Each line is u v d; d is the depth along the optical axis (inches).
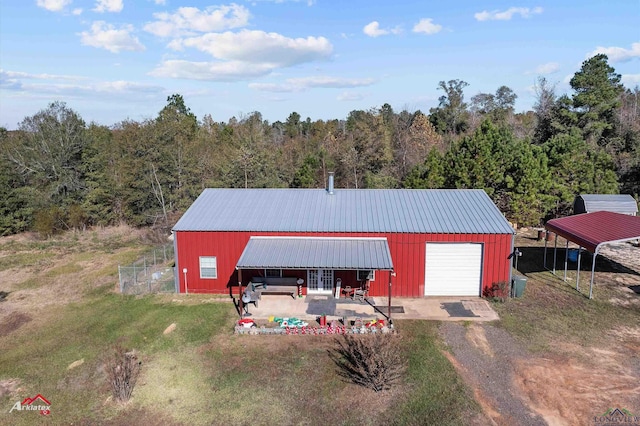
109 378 476.4
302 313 673.6
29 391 495.5
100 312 720.3
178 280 788.0
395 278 748.0
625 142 1707.7
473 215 783.1
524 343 568.4
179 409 452.1
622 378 482.3
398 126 2186.3
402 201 847.1
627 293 742.5
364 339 572.7
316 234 746.8
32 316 718.5
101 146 1749.5
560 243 1112.8
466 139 1264.8
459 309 686.5
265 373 512.4
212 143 2066.9
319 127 3088.1
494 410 429.1
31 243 1284.4
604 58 1743.4
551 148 1375.5
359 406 446.3
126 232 1414.9
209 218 798.5
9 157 1504.7
